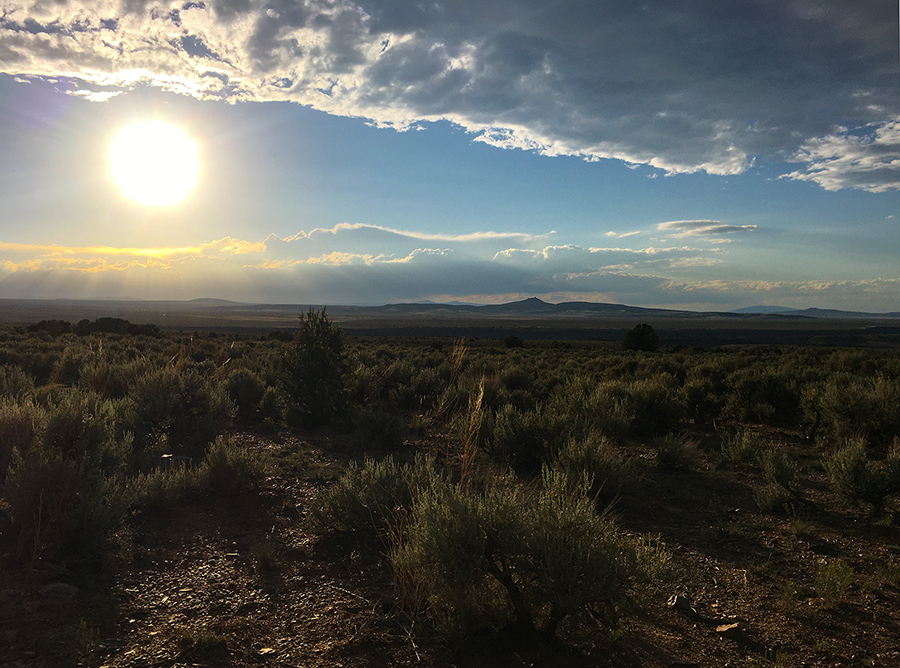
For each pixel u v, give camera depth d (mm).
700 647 4230
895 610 4914
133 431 9289
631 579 4180
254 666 3705
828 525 7215
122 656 3689
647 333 54094
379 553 5789
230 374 15297
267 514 6961
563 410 13320
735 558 6109
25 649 3648
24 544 5074
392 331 159375
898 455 7973
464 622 4172
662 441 10820
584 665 3900
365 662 3836
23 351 24328
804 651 4203
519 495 5230
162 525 6344
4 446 5988
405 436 12117
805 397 14273
